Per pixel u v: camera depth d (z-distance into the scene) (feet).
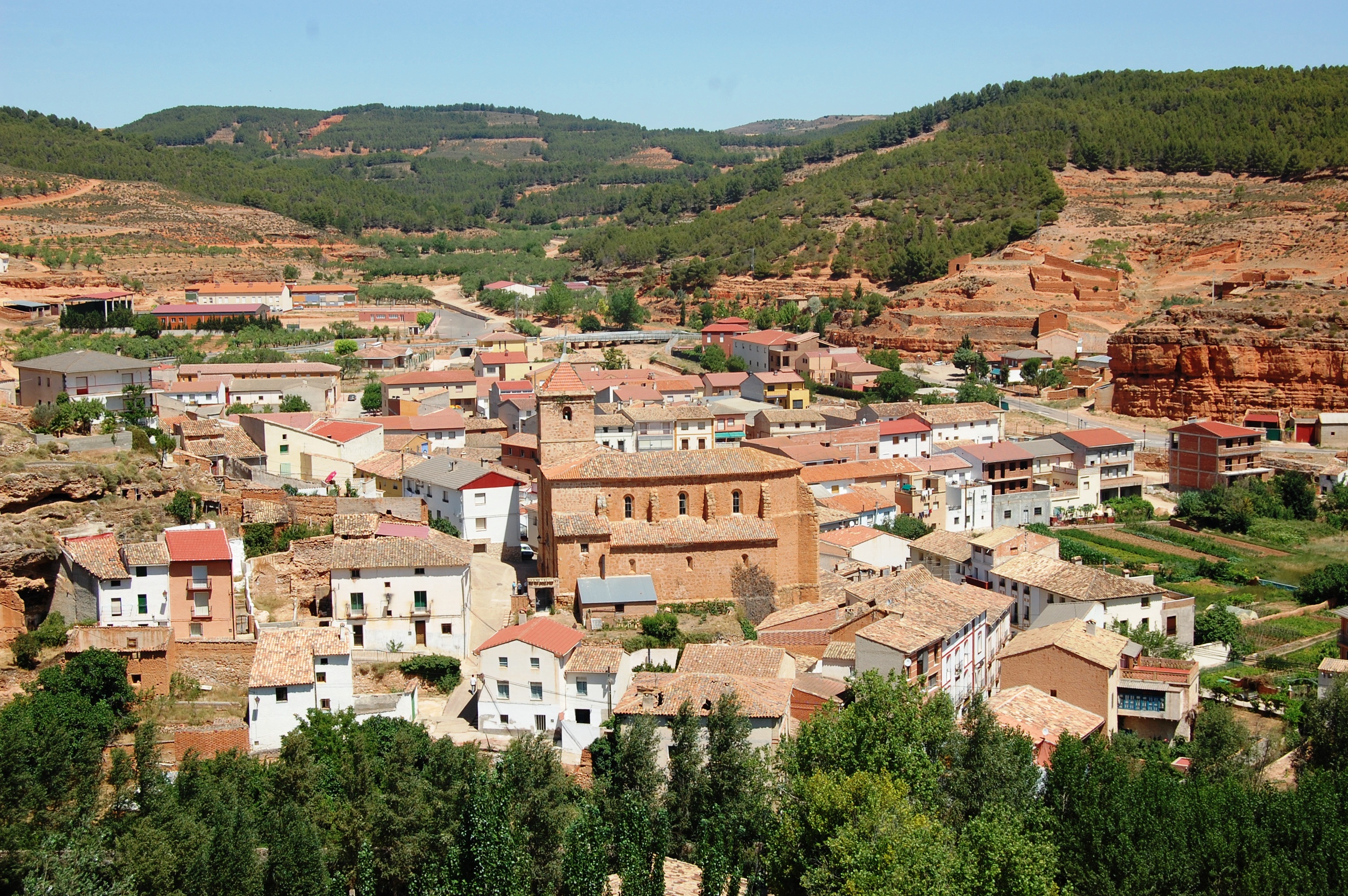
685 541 404.36
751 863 269.44
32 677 311.88
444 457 508.12
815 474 588.09
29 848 233.96
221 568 342.23
